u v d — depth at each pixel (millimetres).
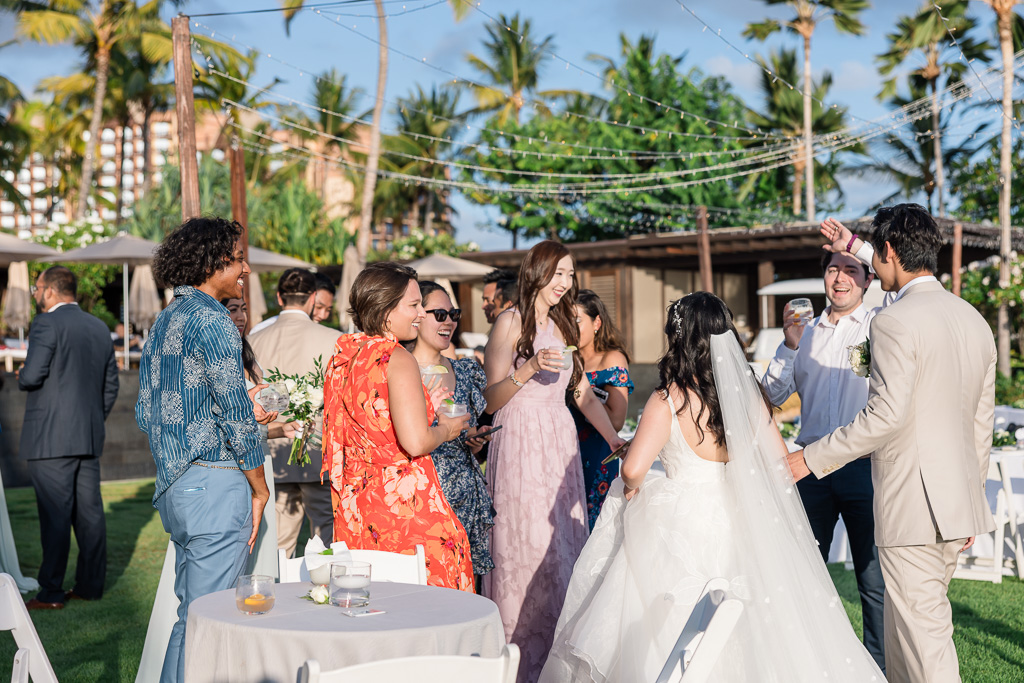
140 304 15094
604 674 2781
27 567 6000
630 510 2873
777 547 2670
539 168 26438
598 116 29484
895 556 2961
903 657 2973
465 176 29562
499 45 33656
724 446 2803
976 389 2980
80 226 18484
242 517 3000
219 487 2963
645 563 2773
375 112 21406
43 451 5016
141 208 20531
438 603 2449
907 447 2906
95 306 18906
